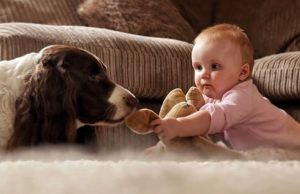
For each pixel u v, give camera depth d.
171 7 2.86
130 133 1.93
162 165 0.26
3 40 1.69
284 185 0.24
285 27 2.96
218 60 1.41
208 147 1.14
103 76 1.43
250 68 1.46
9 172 0.25
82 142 1.50
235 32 1.45
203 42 1.44
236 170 0.25
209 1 3.27
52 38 1.81
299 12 2.94
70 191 0.24
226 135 1.45
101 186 0.24
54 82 1.38
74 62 1.40
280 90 2.13
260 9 3.12
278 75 2.14
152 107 2.15
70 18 2.60
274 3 3.06
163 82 2.07
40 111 1.38
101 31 2.03
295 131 1.49
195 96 1.33
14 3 2.37
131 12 2.63
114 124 1.43
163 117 1.30
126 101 1.41
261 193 0.24
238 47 1.43
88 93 1.40
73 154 0.56
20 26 1.81
